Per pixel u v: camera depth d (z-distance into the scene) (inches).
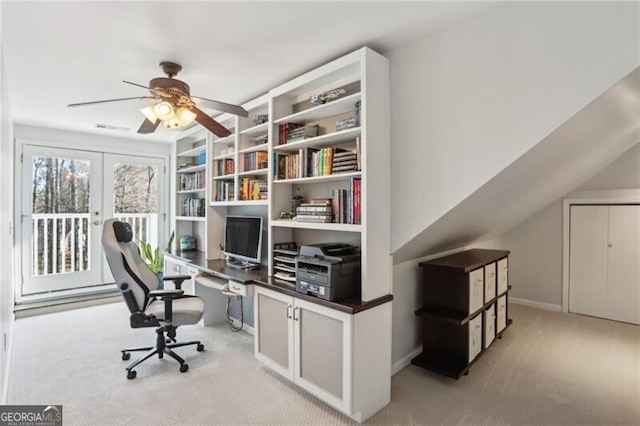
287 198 110.4
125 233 107.4
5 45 81.5
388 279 86.1
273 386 93.7
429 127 79.9
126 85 107.9
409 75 83.4
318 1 65.7
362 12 69.9
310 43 82.7
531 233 169.9
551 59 63.5
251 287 103.5
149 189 202.7
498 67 69.7
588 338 127.3
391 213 87.0
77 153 176.7
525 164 75.7
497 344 122.2
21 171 161.3
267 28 75.5
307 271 86.0
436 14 71.2
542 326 140.3
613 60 57.6
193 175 169.9
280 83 108.0
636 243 142.6
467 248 145.4
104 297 177.2
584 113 64.4
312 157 97.5
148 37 78.8
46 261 169.3
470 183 73.9
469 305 101.1
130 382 95.7
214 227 149.0
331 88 97.4
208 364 107.3
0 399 77.8
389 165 86.1
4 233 93.7
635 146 141.6
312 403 85.6
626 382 95.3
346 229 83.4
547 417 79.8
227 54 87.7
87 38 78.7
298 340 87.9
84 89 111.5
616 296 147.3
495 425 77.0
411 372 102.9
